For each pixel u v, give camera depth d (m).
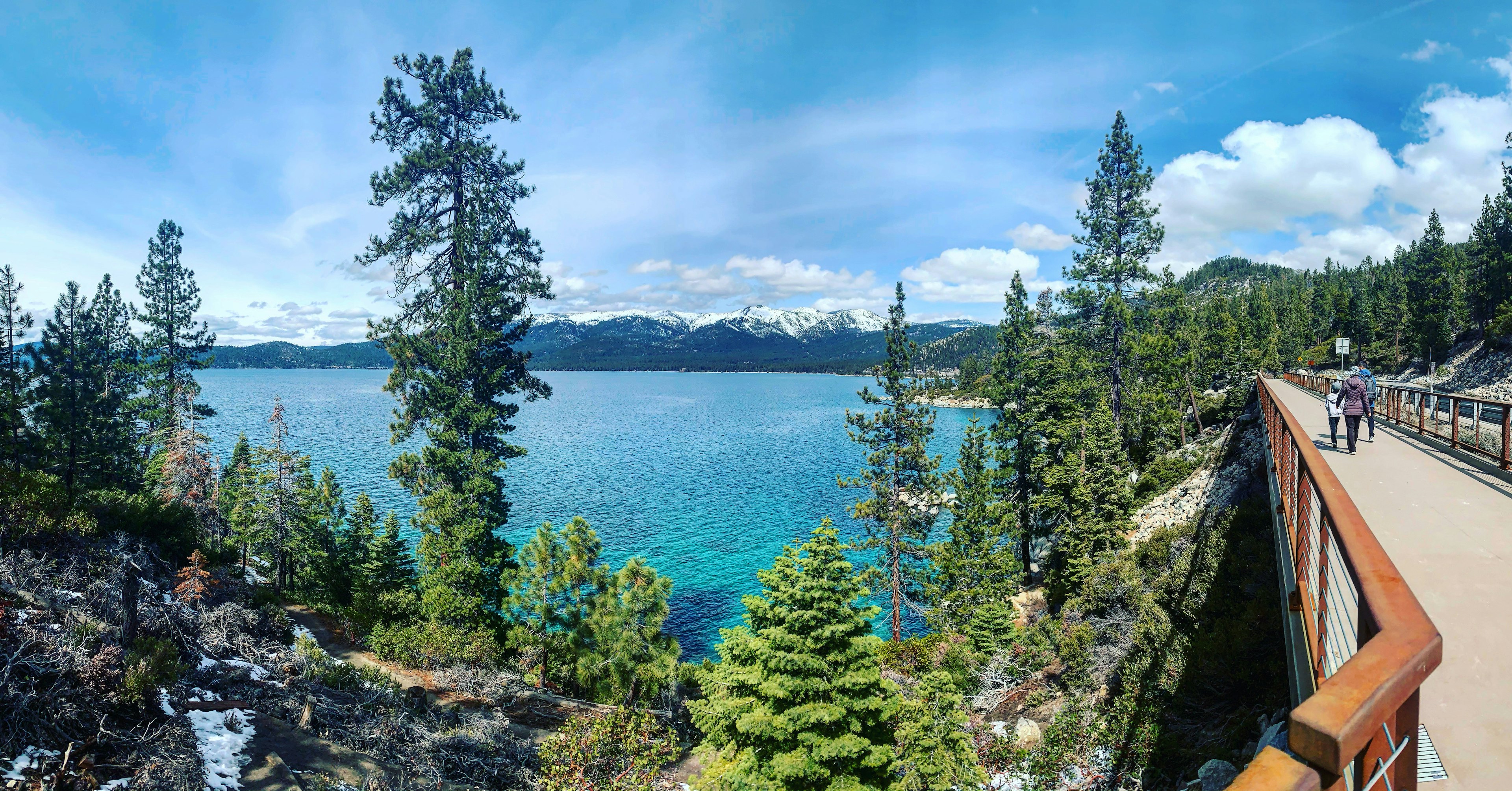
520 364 32.75
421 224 30.92
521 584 26.19
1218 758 11.28
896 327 32.66
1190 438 54.94
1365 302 103.62
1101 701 16.38
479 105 31.89
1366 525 3.60
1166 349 56.16
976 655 23.66
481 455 30.09
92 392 40.41
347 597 38.03
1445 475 11.26
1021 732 17.02
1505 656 4.73
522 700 24.75
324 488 45.78
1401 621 2.18
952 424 122.25
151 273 48.84
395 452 107.50
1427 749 3.88
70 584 16.56
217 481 42.41
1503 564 6.55
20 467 28.81
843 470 95.62
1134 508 33.59
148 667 14.02
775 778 13.25
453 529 29.03
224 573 26.12
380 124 30.36
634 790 16.67
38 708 11.53
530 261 33.59
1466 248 100.31
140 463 47.06
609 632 24.50
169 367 49.62
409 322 31.22
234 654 19.34
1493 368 57.66
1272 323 117.56
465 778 17.16
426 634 26.44
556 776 17.06
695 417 184.75
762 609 14.04
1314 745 1.56
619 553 57.47
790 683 13.26
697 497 78.62
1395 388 19.48
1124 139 41.69
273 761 13.98
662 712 22.80
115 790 11.09
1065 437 35.88
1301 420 21.98
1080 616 24.33
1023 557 40.56
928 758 13.34
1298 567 6.46
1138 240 41.59
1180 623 15.88
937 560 33.47
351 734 17.02
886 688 14.12
